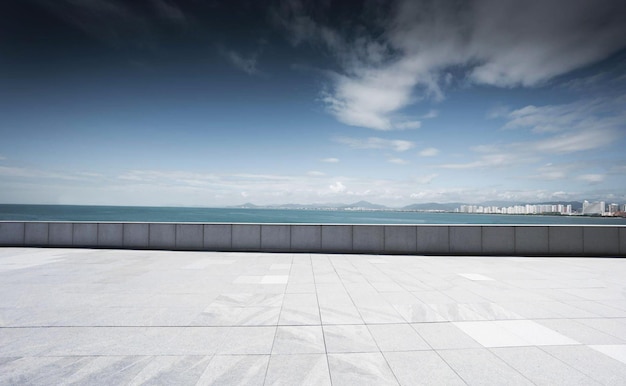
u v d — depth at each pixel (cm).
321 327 522
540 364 408
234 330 509
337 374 382
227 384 359
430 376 379
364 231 1288
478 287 773
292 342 466
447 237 1274
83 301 650
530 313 593
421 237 1279
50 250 1295
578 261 1150
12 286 762
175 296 688
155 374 379
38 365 399
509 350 446
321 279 848
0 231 1361
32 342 463
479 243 1270
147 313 583
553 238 1265
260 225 1312
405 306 627
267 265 1039
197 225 1323
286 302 650
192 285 779
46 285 773
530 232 1270
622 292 733
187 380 367
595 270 988
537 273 938
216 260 1121
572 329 520
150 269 962
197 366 398
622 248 1259
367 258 1186
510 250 1270
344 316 572
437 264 1077
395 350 444
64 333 495
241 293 712
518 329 519
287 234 1303
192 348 447
